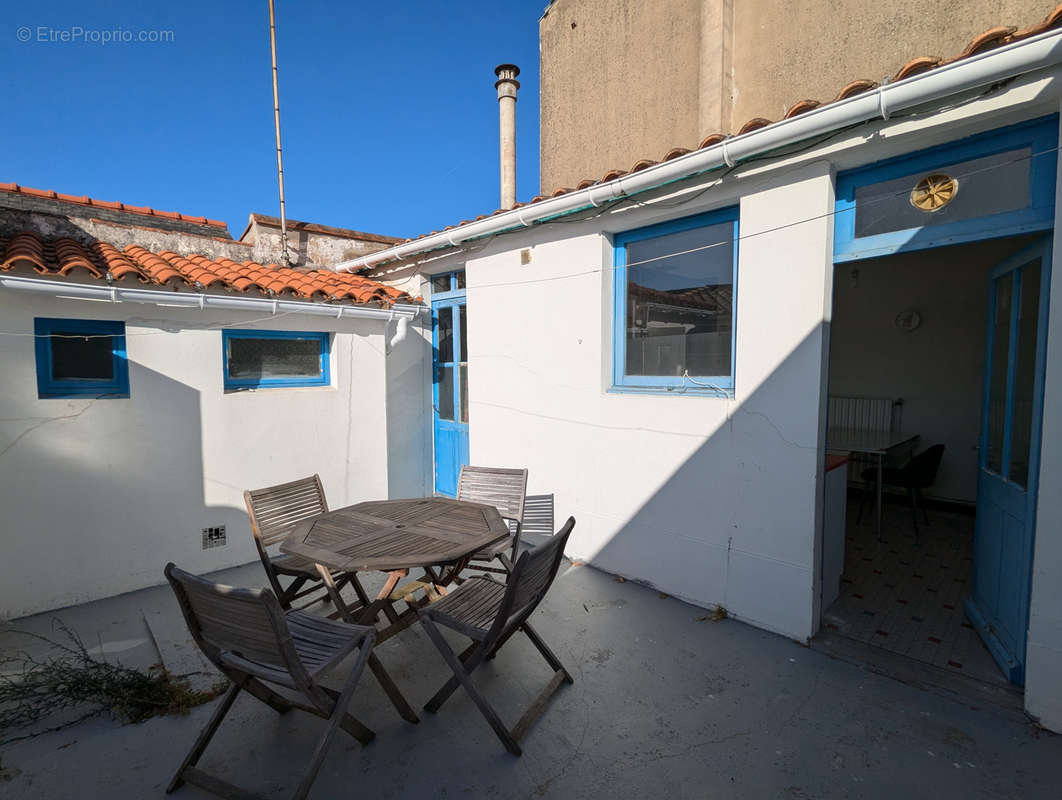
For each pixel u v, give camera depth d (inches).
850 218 120.4
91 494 151.6
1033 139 96.1
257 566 180.9
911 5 170.1
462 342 232.7
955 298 239.1
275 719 101.5
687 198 140.2
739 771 88.0
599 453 169.2
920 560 178.7
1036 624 96.1
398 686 112.4
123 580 157.6
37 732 97.2
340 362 204.8
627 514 162.7
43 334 144.9
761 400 130.6
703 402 142.2
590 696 107.8
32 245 161.5
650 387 161.6
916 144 107.3
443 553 109.0
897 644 125.0
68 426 147.3
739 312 133.9
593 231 165.8
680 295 154.3
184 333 166.9
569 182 300.0
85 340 153.0
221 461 176.4
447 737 96.7
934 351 245.9
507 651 125.1
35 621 140.2
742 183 131.0
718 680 113.0
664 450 151.9
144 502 161.0
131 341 156.9
